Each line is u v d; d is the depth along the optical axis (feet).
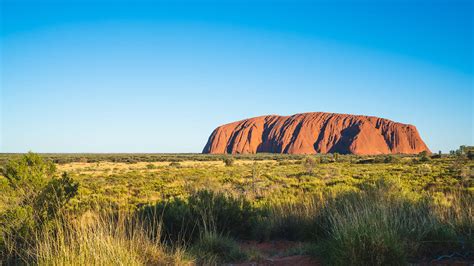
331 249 18.57
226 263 21.42
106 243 17.80
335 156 203.51
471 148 163.94
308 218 28.12
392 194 30.91
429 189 54.39
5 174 25.11
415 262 17.90
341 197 29.55
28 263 18.12
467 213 23.22
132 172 131.75
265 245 26.71
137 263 17.52
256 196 50.88
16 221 21.47
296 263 20.21
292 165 167.43
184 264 19.77
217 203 29.37
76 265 16.49
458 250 18.85
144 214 27.89
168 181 89.10
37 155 26.99
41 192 24.79
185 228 26.66
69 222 21.77
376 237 17.20
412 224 21.17
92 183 82.43
